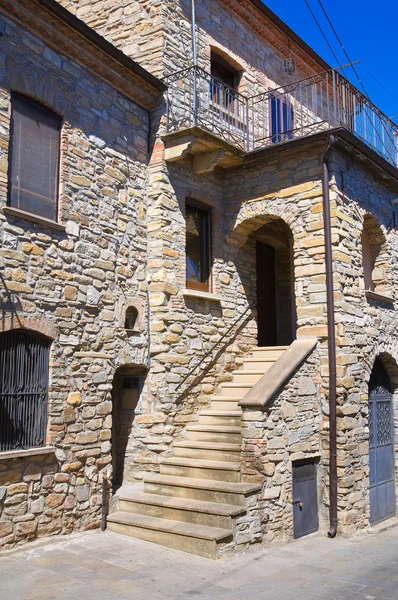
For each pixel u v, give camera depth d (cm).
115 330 856
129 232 907
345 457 921
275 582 641
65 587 589
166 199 951
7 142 716
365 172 1089
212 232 1066
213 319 1027
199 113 1016
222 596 589
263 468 789
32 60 764
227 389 1012
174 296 942
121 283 879
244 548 740
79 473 774
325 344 944
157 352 914
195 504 769
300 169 1012
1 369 688
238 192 1081
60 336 764
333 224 964
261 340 1255
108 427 824
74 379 779
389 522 1083
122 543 746
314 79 1488
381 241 1165
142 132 960
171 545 734
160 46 976
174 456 902
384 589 636
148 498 815
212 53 1141
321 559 750
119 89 913
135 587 600
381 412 1163
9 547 674
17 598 556
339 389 926
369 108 1132
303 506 870
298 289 984
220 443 881
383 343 1096
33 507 707
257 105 1225
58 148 802
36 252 740
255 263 1163
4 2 717
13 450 691
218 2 1145
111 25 1042
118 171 898
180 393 936
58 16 772
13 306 701
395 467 1192
